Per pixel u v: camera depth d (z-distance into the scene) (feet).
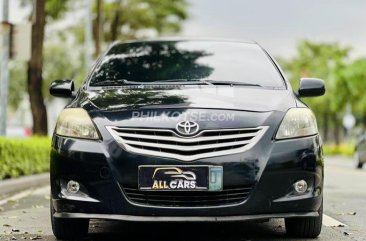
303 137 19.08
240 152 18.51
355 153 76.89
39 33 58.08
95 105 19.72
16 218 26.40
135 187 18.49
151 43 25.09
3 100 49.37
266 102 19.77
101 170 18.57
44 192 38.34
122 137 18.76
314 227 20.30
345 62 174.60
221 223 23.72
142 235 21.30
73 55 183.52
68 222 20.02
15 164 42.47
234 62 23.32
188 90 20.59
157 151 18.51
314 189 19.02
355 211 28.25
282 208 18.66
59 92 22.85
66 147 19.04
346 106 174.91
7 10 49.01
